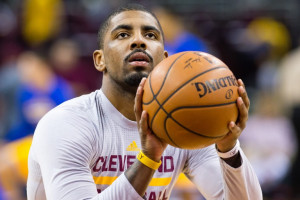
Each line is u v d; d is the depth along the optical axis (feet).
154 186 17.34
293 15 58.29
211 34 57.41
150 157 15.30
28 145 32.68
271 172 38.58
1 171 32.12
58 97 42.47
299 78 39.99
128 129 17.26
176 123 14.78
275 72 49.11
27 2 54.54
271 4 59.31
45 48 47.78
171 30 44.75
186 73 14.88
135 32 17.29
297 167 37.45
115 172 16.99
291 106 39.50
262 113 40.60
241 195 16.67
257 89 50.78
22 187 32.24
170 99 14.73
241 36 56.24
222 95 14.78
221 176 17.66
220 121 14.83
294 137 39.06
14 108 41.32
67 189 15.48
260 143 39.73
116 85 17.28
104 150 16.90
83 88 50.65
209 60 15.30
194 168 18.15
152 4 56.24
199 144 15.16
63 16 55.31
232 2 59.67
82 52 53.72
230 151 15.94
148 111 15.10
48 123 16.60
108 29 17.76
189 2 59.36
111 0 55.31
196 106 14.61
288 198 37.55
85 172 16.03
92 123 16.97
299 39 50.52
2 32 54.80
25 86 41.14
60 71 48.73
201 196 32.99
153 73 15.37
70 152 15.98
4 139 41.09
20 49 54.29
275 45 53.93
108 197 15.06
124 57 17.01
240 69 54.39
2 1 56.85
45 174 16.10
